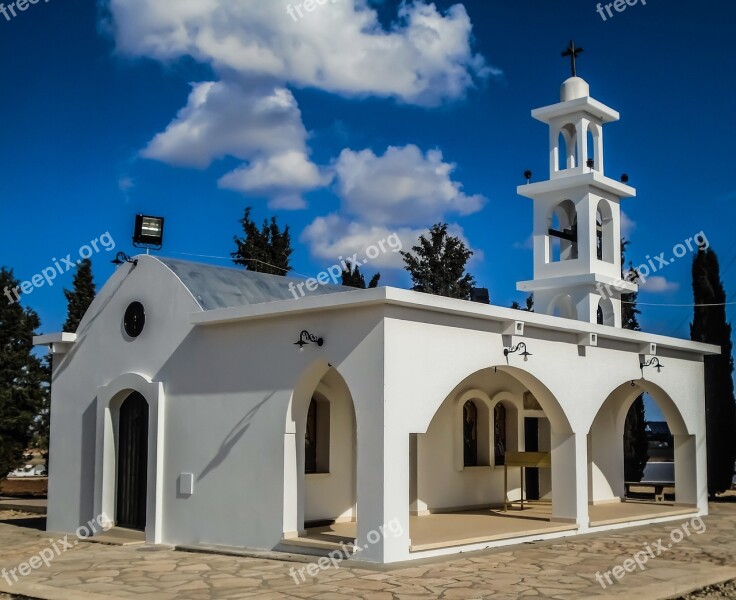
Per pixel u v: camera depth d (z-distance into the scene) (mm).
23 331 26797
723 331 25281
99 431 16453
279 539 13461
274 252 33625
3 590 11211
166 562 13109
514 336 14586
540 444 20172
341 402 16672
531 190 19000
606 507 19641
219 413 14648
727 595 11039
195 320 14984
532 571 11984
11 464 25547
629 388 21219
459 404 18250
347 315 12883
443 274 33438
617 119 19297
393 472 12219
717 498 24891
